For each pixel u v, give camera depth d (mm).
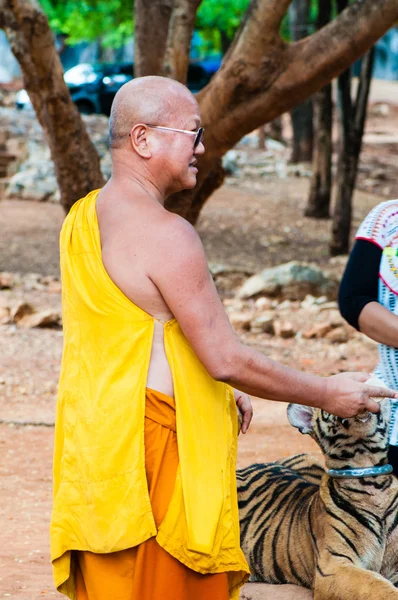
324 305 15656
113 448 3277
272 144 33688
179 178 3479
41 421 9328
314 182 24641
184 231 3316
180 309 3266
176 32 10633
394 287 4176
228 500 3381
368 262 4230
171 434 3342
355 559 4453
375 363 12422
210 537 3275
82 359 3402
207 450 3348
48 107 10773
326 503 4570
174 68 10688
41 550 5613
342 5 18438
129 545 3275
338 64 9250
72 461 3381
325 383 3457
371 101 47125
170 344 3334
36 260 19484
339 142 20969
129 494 3264
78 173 11094
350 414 3496
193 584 3385
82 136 11039
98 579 3377
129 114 3428
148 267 3291
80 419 3357
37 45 10391
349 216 21188
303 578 4805
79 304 3402
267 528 4957
